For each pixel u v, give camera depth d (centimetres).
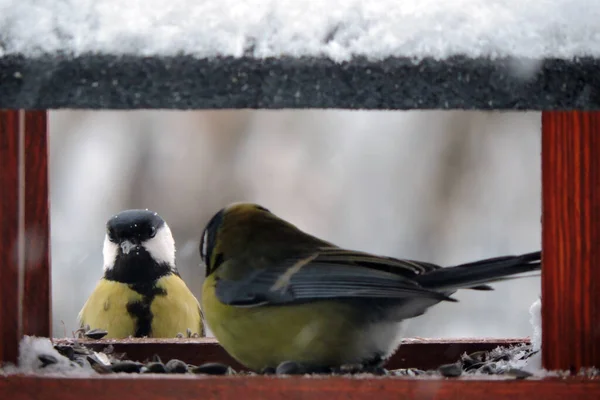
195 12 575
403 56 555
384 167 1806
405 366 838
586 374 643
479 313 1639
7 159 658
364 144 1816
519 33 567
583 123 650
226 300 736
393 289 677
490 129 1788
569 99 553
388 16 577
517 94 552
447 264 1738
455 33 565
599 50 561
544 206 660
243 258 748
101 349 859
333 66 551
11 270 655
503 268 668
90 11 575
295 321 715
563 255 655
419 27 568
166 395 617
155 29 564
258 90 549
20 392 615
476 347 840
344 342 712
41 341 682
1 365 651
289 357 723
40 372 636
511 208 1755
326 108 553
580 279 652
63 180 1780
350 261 715
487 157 1781
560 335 654
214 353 863
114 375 627
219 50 557
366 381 620
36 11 575
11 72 547
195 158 1800
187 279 1731
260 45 560
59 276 1717
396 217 1781
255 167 1800
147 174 1786
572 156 652
